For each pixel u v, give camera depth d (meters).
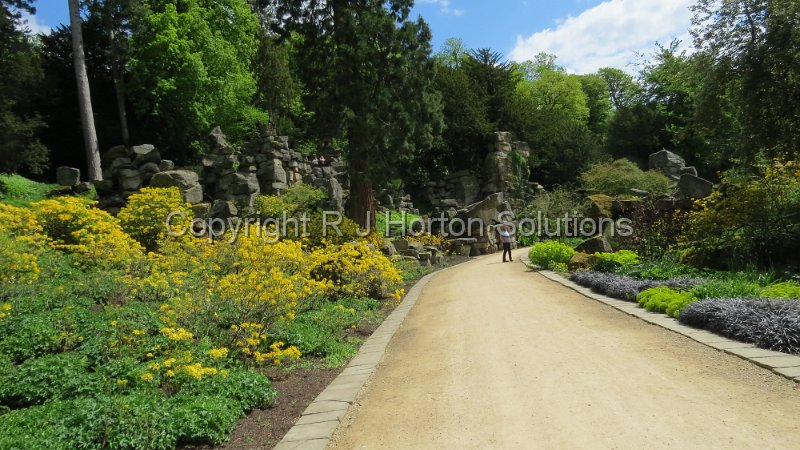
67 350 6.05
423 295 11.68
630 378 4.50
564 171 35.56
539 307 8.41
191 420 3.98
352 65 17.30
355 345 7.25
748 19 14.20
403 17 18.39
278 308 6.65
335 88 17.44
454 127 31.03
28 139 20.86
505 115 33.97
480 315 8.23
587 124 51.84
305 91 19.33
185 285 8.25
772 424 3.32
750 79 13.90
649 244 12.38
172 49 23.94
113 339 5.87
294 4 18.09
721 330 5.57
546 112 37.41
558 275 12.16
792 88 13.41
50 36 26.05
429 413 4.22
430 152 32.41
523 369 5.11
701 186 17.00
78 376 4.93
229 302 6.82
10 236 9.56
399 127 17.92
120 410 3.92
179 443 3.97
